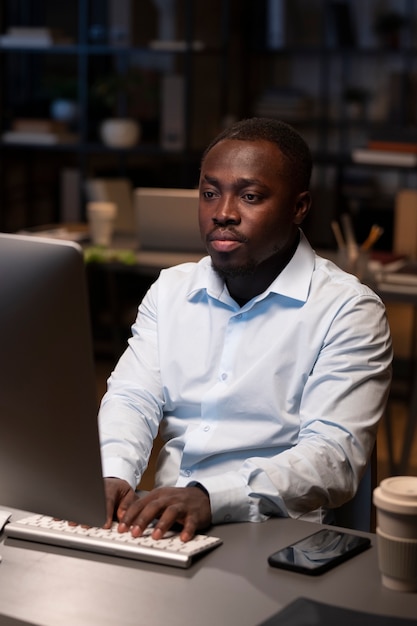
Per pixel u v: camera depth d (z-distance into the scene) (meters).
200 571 1.49
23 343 1.45
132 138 6.91
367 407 1.88
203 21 6.99
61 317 1.42
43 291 1.42
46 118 7.38
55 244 1.41
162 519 1.61
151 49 6.69
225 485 1.69
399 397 5.46
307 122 8.04
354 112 7.89
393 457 4.29
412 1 7.81
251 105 8.02
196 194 4.65
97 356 6.11
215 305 2.03
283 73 8.12
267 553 1.56
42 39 6.82
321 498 1.78
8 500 1.57
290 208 1.91
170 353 2.06
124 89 6.86
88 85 7.29
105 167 7.43
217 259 1.90
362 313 1.95
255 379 1.94
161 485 2.00
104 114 7.28
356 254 4.14
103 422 2.01
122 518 1.64
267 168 1.87
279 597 1.41
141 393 2.07
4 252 1.44
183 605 1.38
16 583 1.45
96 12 7.59
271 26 7.83
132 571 1.50
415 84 7.66
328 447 1.82
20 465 1.52
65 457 1.48
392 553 1.42
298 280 1.97
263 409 1.94
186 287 2.09
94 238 4.88
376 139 6.12
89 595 1.42
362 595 1.42
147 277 6.50
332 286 1.98
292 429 1.93
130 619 1.34
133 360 2.12
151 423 2.06
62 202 7.03
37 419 1.47
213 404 1.96
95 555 1.55
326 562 1.50
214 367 2.00
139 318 2.18
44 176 7.55
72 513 1.52
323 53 7.63
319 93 8.09
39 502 1.54
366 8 7.93
